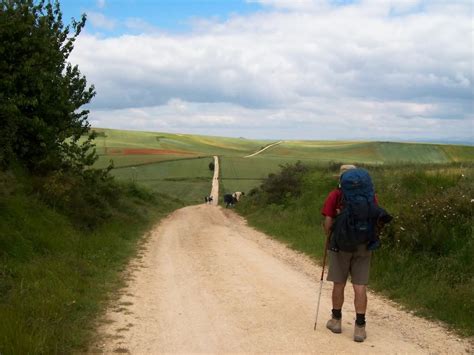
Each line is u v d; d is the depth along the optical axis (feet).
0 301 19.61
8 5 38.04
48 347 15.25
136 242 44.27
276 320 19.72
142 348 16.46
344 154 370.94
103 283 26.14
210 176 237.25
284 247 42.34
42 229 30.83
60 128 43.39
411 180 49.16
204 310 21.29
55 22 45.96
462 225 28.19
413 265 26.48
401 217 30.40
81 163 46.96
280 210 67.62
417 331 18.61
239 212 92.73
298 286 26.32
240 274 29.58
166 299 23.27
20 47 37.22
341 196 17.88
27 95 38.96
